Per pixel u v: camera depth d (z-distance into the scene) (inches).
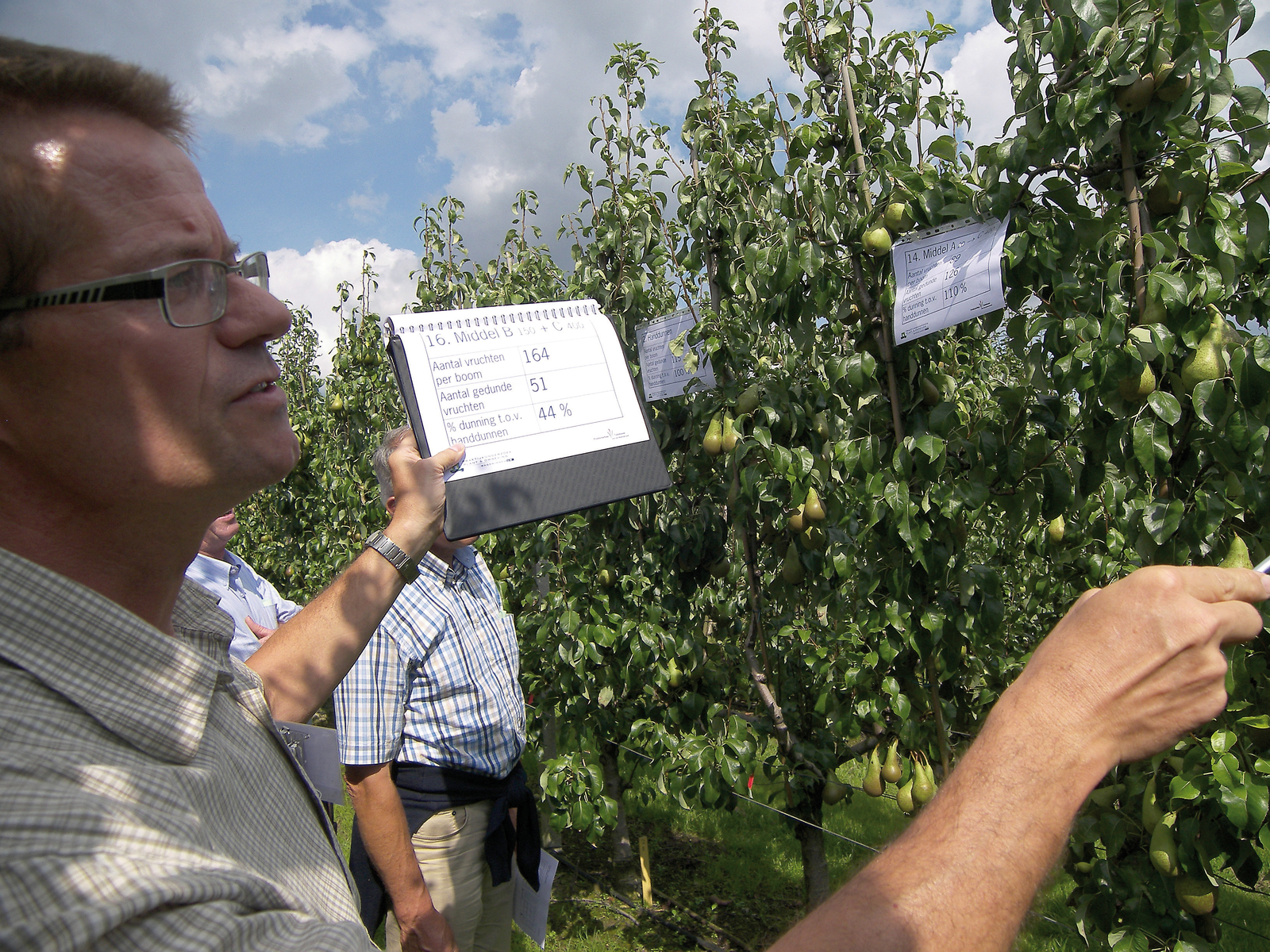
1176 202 75.9
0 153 23.8
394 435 96.7
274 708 53.5
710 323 132.5
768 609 174.9
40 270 24.0
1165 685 27.3
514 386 58.7
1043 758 26.9
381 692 87.8
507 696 103.3
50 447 25.3
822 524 123.5
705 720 169.5
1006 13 86.8
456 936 98.1
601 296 166.7
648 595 172.2
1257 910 154.0
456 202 245.4
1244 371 67.6
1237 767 68.8
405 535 56.6
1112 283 75.7
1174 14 70.0
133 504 27.0
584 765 161.3
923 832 27.2
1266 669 73.8
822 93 113.2
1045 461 94.6
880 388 104.2
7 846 17.7
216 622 36.7
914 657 117.0
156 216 26.1
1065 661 28.6
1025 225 84.5
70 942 16.9
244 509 372.2
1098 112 75.5
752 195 134.0
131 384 25.6
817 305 105.4
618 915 181.5
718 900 182.9
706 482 155.7
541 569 175.3
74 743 22.4
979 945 24.3
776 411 123.4
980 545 229.1
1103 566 124.8
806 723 160.7
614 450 59.7
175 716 25.8
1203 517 72.4
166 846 21.0
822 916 24.9
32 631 23.5
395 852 86.6
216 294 27.6
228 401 28.4
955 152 94.1
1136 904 81.3
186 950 18.6
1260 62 72.2
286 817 32.4
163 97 28.5
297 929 22.1
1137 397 75.8
